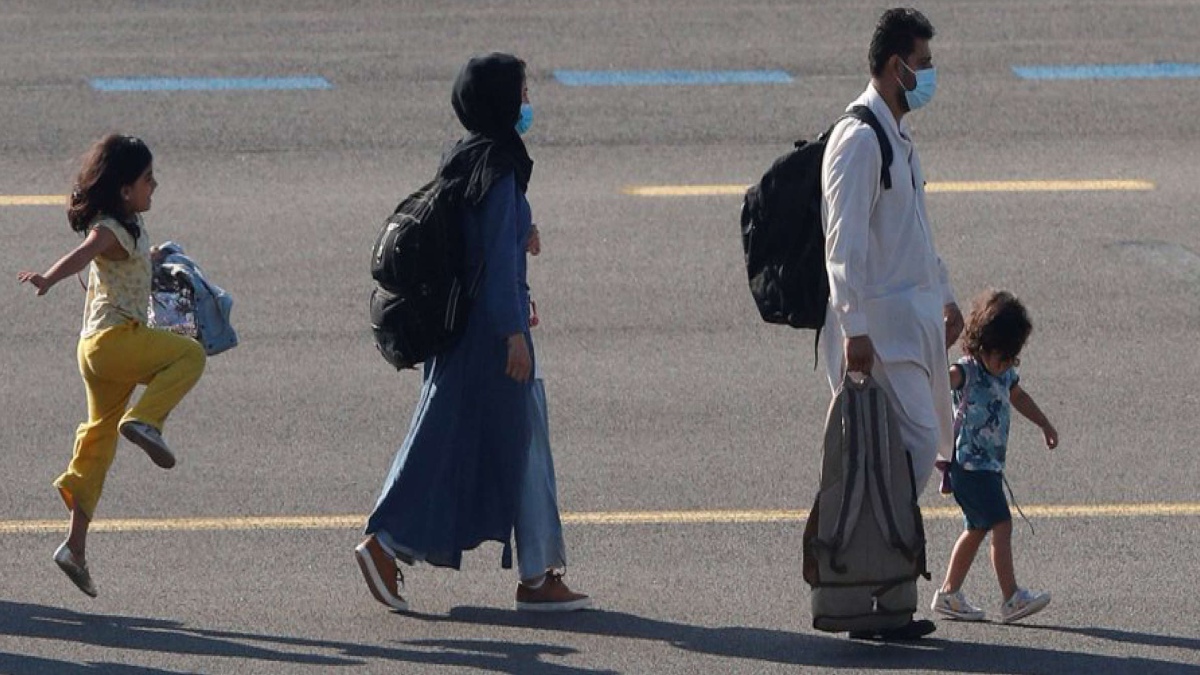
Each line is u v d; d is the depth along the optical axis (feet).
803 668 89.40
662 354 138.82
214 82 208.64
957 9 239.30
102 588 99.45
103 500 112.27
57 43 221.66
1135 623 95.04
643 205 173.68
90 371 97.14
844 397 90.33
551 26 231.71
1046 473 116.67
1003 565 95.40
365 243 163.12
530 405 95.86
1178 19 234.99
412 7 239.30
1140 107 203.10
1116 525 108.58
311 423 125.59
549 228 166.91
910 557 90.84
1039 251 161.48
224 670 88.58
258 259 158.51
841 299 89.61
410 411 128.06
